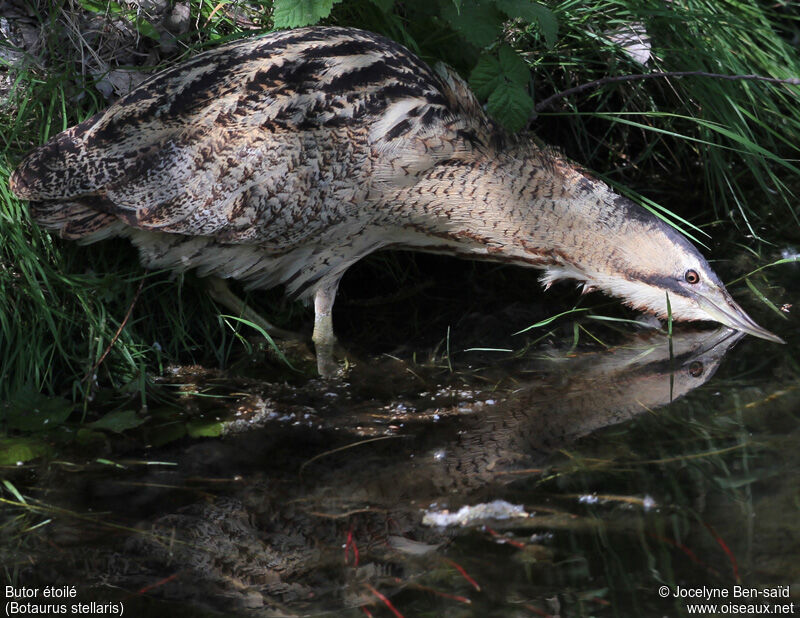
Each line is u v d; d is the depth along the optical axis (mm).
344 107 7676
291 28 8266
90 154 7590
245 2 9289
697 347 8289
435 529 5867
